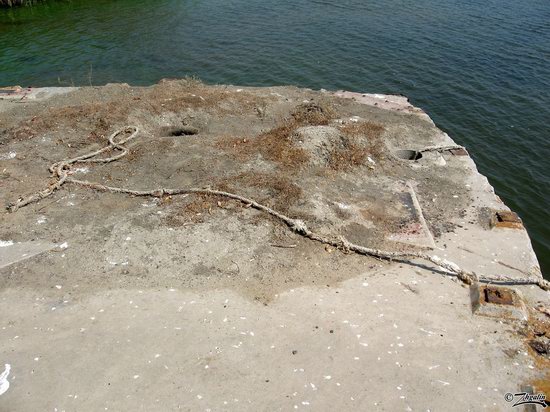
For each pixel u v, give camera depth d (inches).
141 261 263.7
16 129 395.2
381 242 283.7
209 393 197.6
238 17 837.2
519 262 272.4
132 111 418.9
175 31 776.3
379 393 199.3
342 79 628.1
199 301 241.0
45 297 242.7
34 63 658.8
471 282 255.3
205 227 285.9
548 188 443.5
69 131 392.8
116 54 693.9
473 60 674.8
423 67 655.8
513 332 229.3
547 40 740.7
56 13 868.6
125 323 228.5
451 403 196.2
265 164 346.6
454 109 561.6
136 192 315.6
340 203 312.2
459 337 225.9
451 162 375.6
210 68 655.1
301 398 196.5
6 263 261.0
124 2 930.7
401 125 425.7
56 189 322.7
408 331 228.1
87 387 198.8
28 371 205.2
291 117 432.1
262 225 288.4
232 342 219.9
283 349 217.3
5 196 314.2
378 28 786.8
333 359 213.3
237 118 434.0
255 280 254.1
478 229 299.6
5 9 895.1
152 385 200.1
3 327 225.9
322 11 866.8
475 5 902.4
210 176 333.4
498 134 518.0
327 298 244.7
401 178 349.4
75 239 278.5
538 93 591.5
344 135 378.0
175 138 388.2
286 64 666.2
